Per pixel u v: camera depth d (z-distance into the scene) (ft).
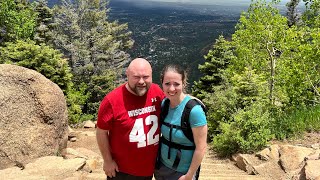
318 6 25.46
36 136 9.79
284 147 9.55
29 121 9.87
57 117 10.61
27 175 7.88
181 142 4.66
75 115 23.43
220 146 12.24
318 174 6.37
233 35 31.68
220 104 17.83
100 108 4.94
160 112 5.03
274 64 28.73
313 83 23.54
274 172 8.73
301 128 11.22
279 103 23.12
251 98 16.80
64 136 11.21
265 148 10.19
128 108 4.90
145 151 5.00
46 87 10.57
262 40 29.66
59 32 44.06
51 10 46.80
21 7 43.32
